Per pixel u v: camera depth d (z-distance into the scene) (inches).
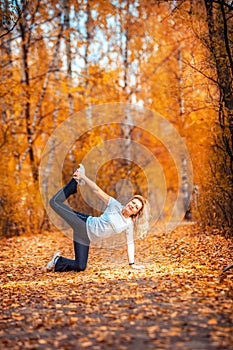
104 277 290.0
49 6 671.8
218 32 416.2
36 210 632.4
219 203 463.8
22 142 662.5
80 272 318.7
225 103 416.5
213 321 182.1
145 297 227.9
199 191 534.6
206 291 232.2
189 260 345.1
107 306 214.8
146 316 193.0
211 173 485.4
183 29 486.9
